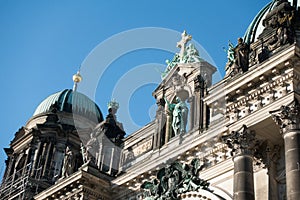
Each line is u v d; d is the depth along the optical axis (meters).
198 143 44.81
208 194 42.53
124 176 50.75
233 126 38.53
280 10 45.66
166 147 50.12
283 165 38.19
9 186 69.88
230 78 42.78
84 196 51.16
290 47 36.78
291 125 35.16
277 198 37.25
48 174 67.88
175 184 45.38
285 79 37.31
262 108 37.34
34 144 71.31
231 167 42.03
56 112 74.62
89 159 54.78
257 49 44.66
